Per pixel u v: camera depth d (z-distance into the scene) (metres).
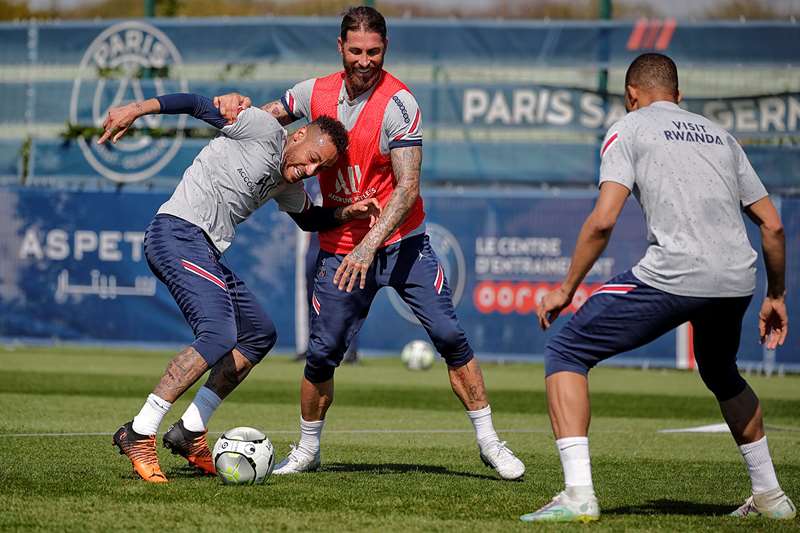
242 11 100.19
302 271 56.91
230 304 20.56
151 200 58.59
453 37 58.88
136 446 20.19
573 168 58.00
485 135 59.09
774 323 17.97
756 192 17.48
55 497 18.38
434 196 56.47
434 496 19.34
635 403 41.84
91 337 59.09
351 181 21.89
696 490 21.05
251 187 20.92
